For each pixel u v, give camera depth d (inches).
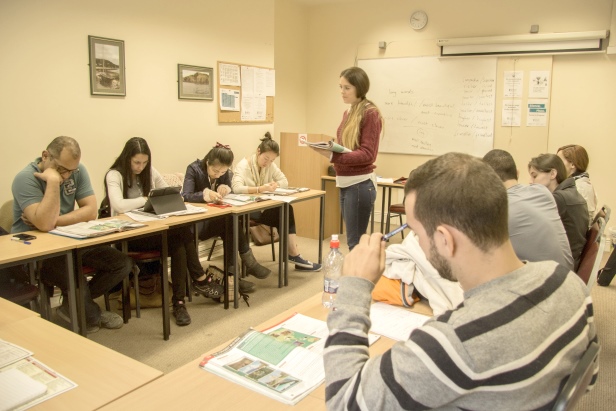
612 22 182.2
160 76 158.1
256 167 162.9
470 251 31.3
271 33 201.6
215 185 146.9
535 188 82.4
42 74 127.1
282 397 42.6
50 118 130.0
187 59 166.6
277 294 143.3
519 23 199.6
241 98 190.1
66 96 133.0
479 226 30.5
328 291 66.2
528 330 28.8
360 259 38.5
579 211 101.1
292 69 242.4
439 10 214.5
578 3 187.9
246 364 48.2
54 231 100.1
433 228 32.2
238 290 134.5
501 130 208.5
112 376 46.8
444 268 33.2
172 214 117.5
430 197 31.8
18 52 121.7
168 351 107.3
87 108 138.4
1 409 40.3
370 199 125.0
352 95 121.0
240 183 157.5
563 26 191.9
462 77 212.8
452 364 27.5
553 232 79.3
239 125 191.5
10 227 113.7
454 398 28.2
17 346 52.0
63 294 110.8
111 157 146.4
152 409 41.3
